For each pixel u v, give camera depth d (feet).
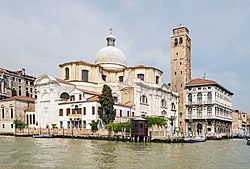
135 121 181.47
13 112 263.70
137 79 256.73
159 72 298.15
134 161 96.43
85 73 274.57
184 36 320.70
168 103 295.69
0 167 83.25
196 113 305.12
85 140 191.62
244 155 122.52
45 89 250.78
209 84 298.76
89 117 220.02
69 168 82.48
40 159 98.53
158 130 197.67
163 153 120.67
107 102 212.02
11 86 327.88
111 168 83.10
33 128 239.30
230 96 370.32
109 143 167.63
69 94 244.01
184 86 314.35
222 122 325.21
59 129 221.46
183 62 318.45
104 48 310.24
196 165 91.66
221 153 129.29
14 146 143.95
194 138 217.15
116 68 299.17
